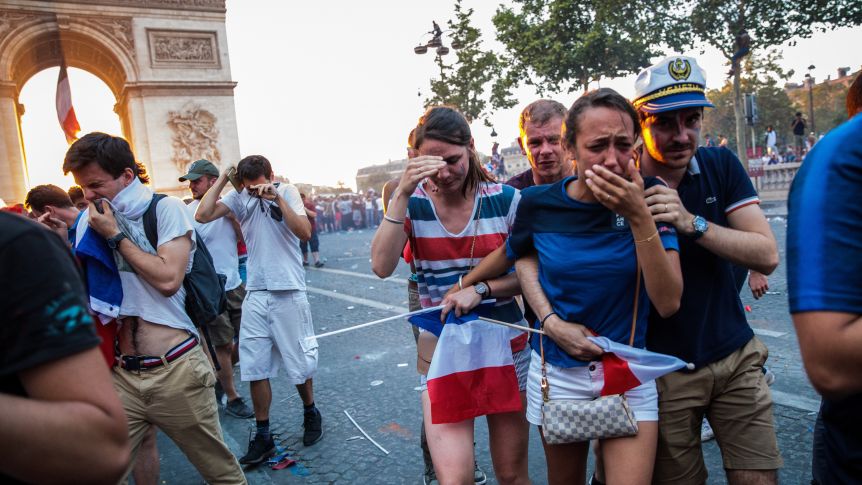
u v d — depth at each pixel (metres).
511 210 2.34
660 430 2.03
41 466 0.86
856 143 1.00
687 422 2.01
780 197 19.38
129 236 2.44
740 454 2.00
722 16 19.62
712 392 2.01
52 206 3.72
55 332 0.89
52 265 0.92
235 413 4.54
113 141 2.49
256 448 3.63
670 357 1.76
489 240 2.32
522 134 3.12
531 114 3.00
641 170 2.14
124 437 0.97
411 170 2.14
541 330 1.93
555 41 21.78
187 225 2.61
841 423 1.20
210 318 2.76
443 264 2.36
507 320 2.32
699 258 2.00
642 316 1.85
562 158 2.99
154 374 2.50
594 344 1.78
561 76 22.39
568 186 1.91
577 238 1.84
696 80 1.91
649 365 1.76
